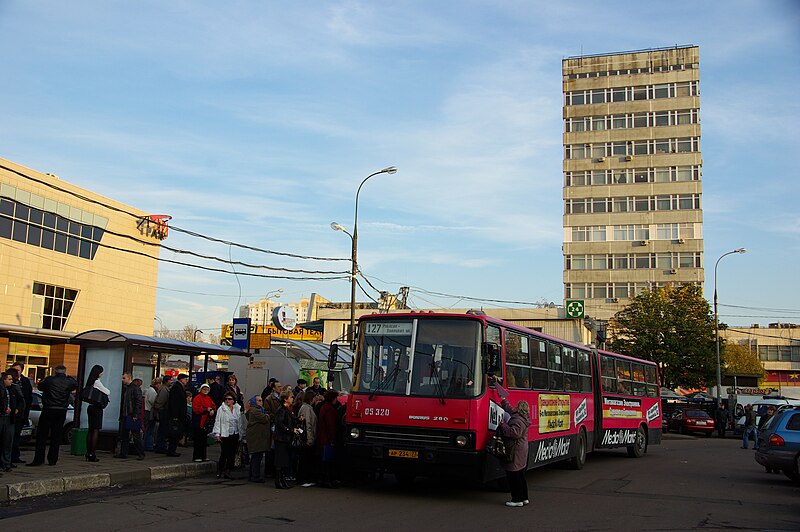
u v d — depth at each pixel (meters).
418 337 12.99
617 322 54.91
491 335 13.41
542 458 15.88
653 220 70.06
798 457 16.44
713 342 49.06
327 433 13.59
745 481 17.38
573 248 71.38
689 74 71.56
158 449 17.62
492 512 11.52
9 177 34.94
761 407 38.97
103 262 41.34
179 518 9.98
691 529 10.37
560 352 17.73
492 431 12.70
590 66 74.00
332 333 49.50
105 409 17.20
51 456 14.21
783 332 98.12
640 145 71.69
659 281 68.88
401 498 12.73
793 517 11.79
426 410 12.36
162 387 17.88
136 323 43.84
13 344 35.84
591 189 71.94
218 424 14.47
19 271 35.66
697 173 69.94
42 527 9.16
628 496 13.91
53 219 37.78
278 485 13.33
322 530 9.48
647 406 25.66
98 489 12.65
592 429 20.22
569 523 10.61
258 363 25.98
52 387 14.19
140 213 44.47
